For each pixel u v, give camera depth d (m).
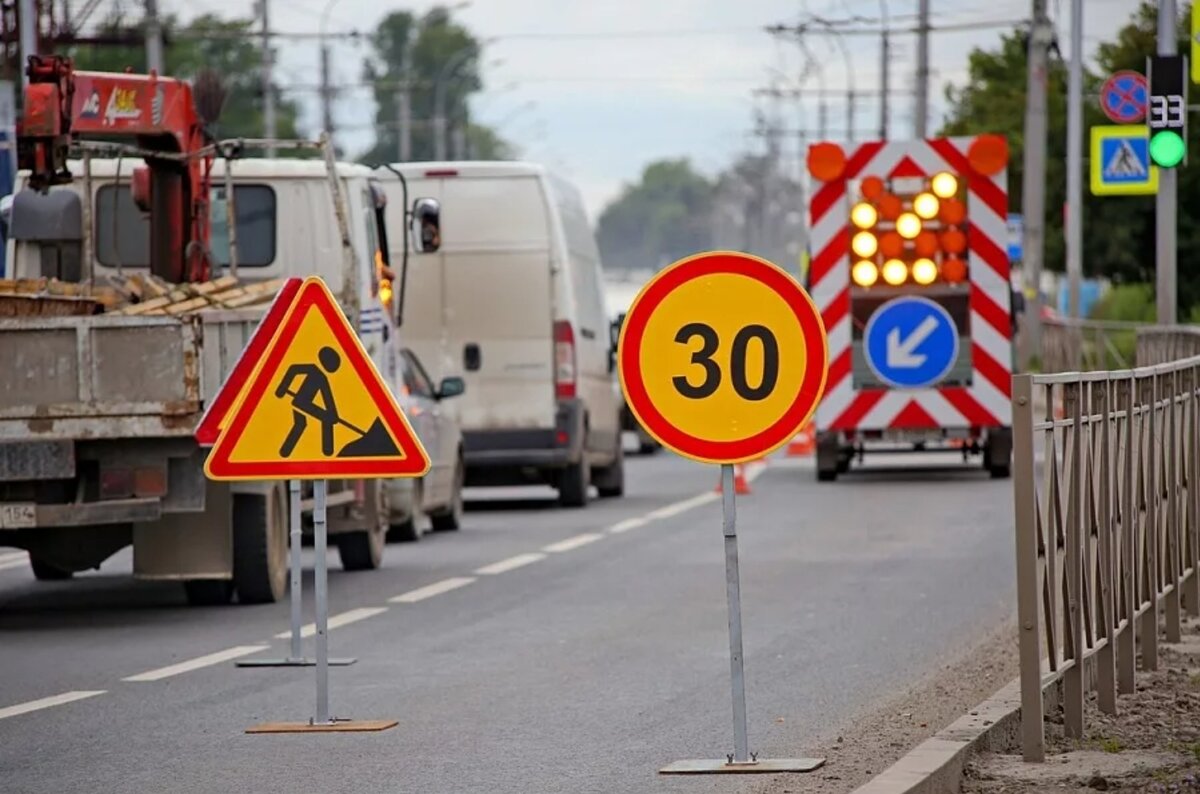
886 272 62.38
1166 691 26.11
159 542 36.00
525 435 58.50
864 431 63.50
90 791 21.59
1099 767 21.17
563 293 58.69
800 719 25.05
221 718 25.77
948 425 62.66
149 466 34.50
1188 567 31.28
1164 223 56.84
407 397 49.19
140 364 34.19
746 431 21.53
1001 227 61.97
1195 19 54.50
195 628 34.53
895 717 25.00
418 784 21.64
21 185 44.78
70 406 34.03
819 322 21.41
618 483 65.62
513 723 25.08
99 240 45.06
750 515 54.81
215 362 34.47
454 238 58.81
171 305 36.75
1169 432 29.00
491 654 30.89
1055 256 131.25
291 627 32.31
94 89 42.12
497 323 58.75
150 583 42.53
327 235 44.62
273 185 44.72
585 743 23.72
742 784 21.22
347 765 22.70
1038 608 21.19
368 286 45.31
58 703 27.05
